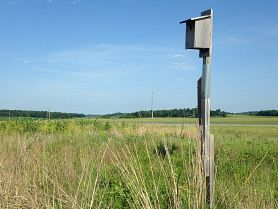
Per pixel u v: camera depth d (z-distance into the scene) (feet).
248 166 34.73
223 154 39.63
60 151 34.78
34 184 18.89
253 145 51.52
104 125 87.15
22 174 22.91
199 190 15.61
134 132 59.06
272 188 24.68
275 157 41.06
